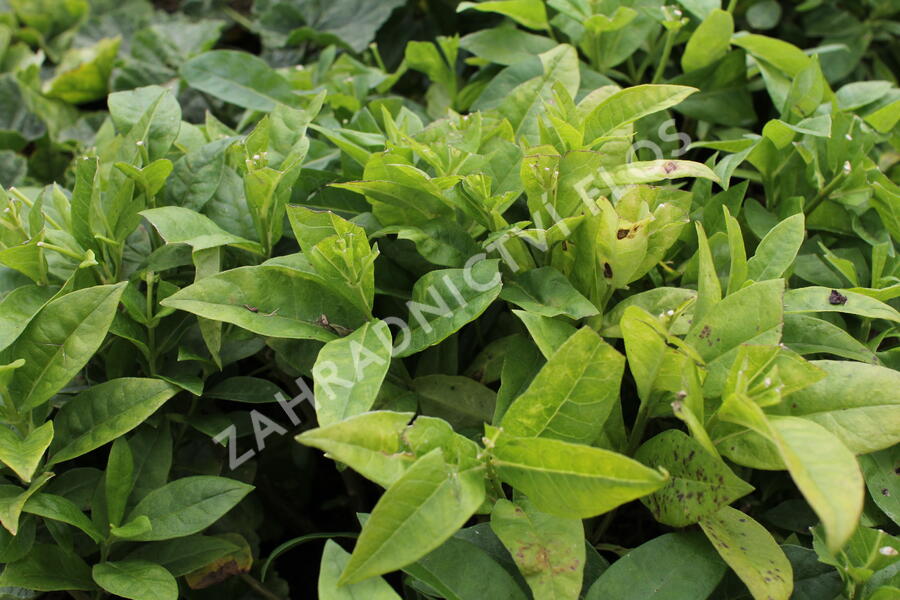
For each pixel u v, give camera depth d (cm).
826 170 64
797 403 52
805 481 46
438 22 86
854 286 59
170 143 62
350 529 70
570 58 65
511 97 64
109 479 56
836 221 64
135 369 62
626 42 72
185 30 89
